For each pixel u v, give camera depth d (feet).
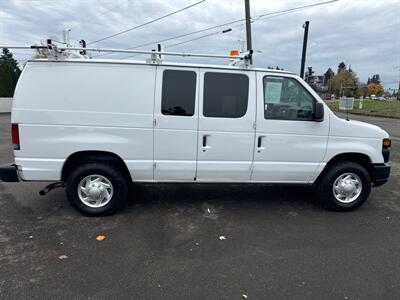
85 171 12.83
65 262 9.70
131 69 12.53
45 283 8.60
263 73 13.16
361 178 14.17
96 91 12.39
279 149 13.50
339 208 14.34
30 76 12.12
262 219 13.41
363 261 10.00
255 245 11.02
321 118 13.15
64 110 12.27
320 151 13.75
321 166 13.89
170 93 12.71
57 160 12.49
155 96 12.63
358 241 11.43
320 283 8.78
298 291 8.41
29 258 9.89
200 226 12.57
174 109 12.79
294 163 13.74
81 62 12.28
